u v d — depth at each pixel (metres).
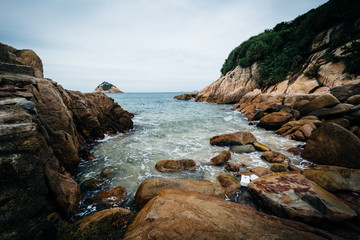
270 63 28.12
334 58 17.16
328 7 20.61
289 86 20.84
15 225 2.73
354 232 3.18
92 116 10.36
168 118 18.98
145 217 2.82
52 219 3.37
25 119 3.75
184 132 12.80
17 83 5.62
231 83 34.81
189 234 2.38
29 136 3.33
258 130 12.77
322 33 21.30
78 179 6.04
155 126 15.01
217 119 17.80
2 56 6.45
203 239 2.30
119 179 6.03
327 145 6.22
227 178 5.52
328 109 10.28
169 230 2.47
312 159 6.66
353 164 5.39
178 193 3.87
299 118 12.78
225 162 7.10
